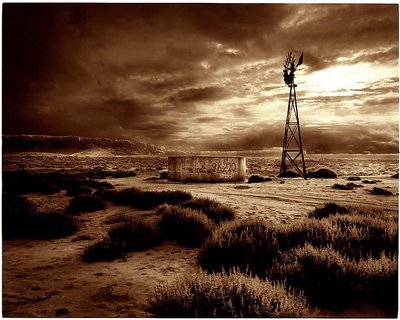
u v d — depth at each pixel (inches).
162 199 445.7
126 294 157.9
